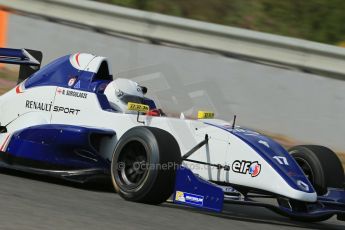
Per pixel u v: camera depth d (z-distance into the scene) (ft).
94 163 76.95
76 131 76.28
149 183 66.18
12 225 50.67
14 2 139.85
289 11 149.48
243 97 119.85
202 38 124.98
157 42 129.59
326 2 149.38
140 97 81.41
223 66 122.21
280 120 116.57
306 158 74.59
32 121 82.12
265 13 150.30
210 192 64.08
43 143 79.20
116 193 75.51
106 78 83.71
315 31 144.46
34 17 138.92
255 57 120.06
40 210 57.72
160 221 59.21
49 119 81.66
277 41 118.01
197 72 124.47
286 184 65.46
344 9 147.13
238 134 70.95
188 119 74.69
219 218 65.72
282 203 67.82
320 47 114.62
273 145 70.59
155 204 68.69
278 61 118.32
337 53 113.19
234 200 66.13
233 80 121.08
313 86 114.42
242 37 120.88
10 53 88.53
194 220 62.03
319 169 72.95
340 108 111.75
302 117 114.83
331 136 112.16
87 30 134.82
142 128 68.49
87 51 134.31
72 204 62.80
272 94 117.70
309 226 71.26
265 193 69.21
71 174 76.89
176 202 66.39
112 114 77.71
